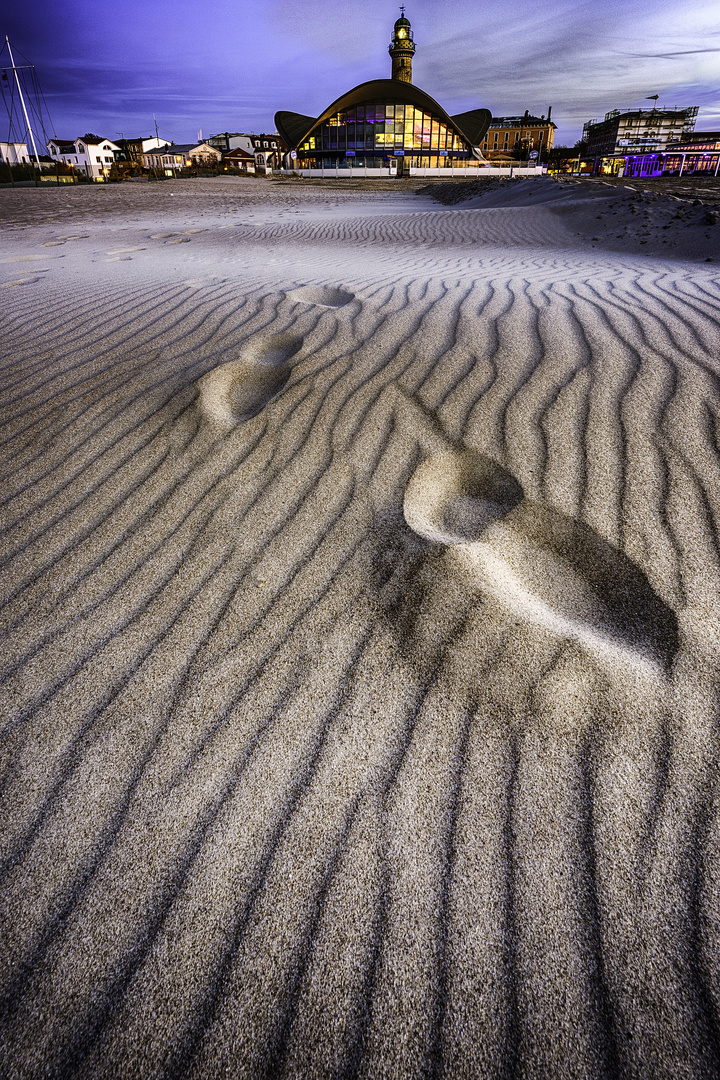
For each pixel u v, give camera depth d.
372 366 2.54
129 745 1.17
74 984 0.84
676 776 1.07
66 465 2.07
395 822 1.02
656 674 1.24
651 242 6.31
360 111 52.38
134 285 4.21
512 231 8.56
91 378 2.60
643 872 0.94
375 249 6.82
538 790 1.06
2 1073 0.76
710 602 1.38
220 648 1.37
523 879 0.94
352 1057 0.77
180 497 1.90
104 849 1.00
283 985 0.83
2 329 3.25
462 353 2.60
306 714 1.21
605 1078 0.74
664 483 1.76
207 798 1.07
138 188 23.16
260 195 19.30
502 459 1.92
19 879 0.97
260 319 3.18
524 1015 0.80
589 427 2.03
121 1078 0.75
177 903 0.93
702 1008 0.80
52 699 1.27
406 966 0.85
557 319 3.00
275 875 0.96
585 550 1.57
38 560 1.67
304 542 1.68
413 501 1.79
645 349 2.55
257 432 2.17
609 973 0.83
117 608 1.50
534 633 1.34
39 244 7.41
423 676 1.27
